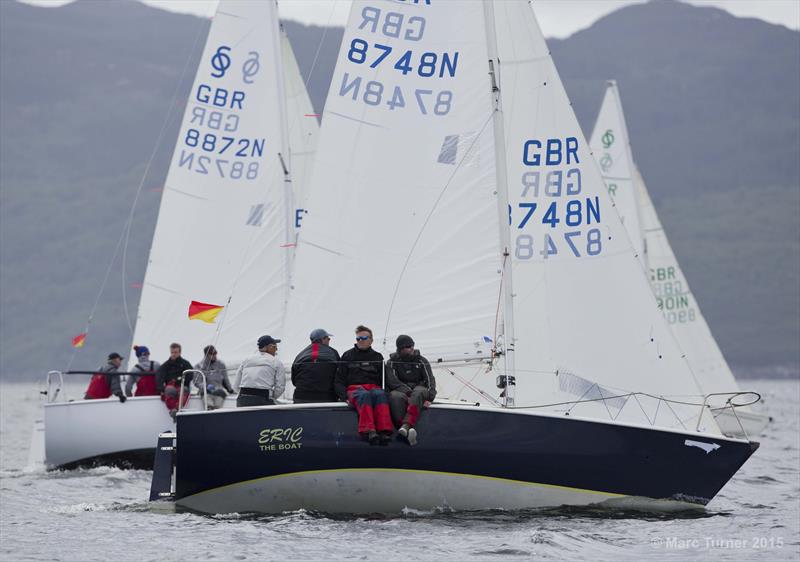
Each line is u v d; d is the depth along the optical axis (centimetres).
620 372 5141
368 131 5094
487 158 4953
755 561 3738
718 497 5356
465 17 5062
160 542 3931
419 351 4659
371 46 5141
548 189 5356
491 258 4900
